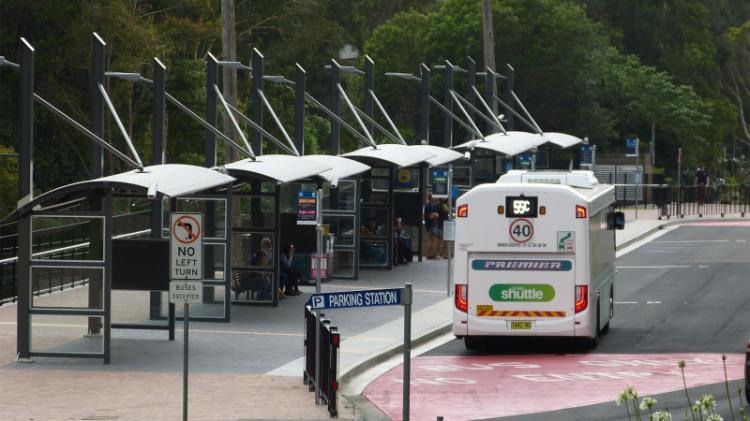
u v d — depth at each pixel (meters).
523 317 40.97
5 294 54.56
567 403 32.66
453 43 132.25
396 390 34.97
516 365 39.31
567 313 40.78
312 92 136.38
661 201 103.38
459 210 41.38
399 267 69.19
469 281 41.31
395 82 134.38
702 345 42.84
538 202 40.81
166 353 40.31
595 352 41.88
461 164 81.25
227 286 47.75
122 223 61.12
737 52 190.75
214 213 48.88
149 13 107.38
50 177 102.19
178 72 105.94
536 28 132.62
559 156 135.25
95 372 36.75
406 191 70.94
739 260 72.25
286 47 132.38
